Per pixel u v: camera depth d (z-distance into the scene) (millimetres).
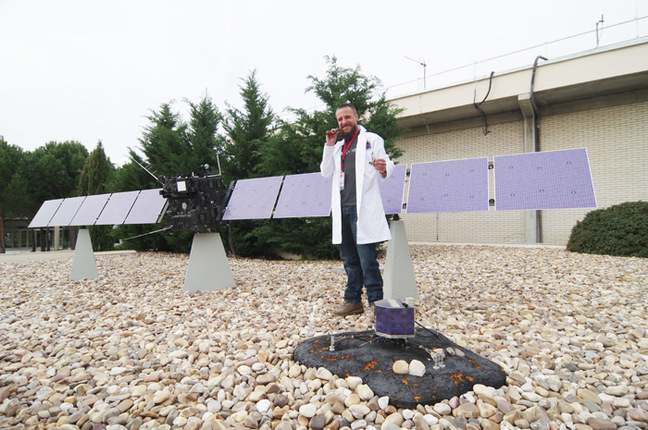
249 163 9219
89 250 5672
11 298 4230
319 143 7219
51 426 1538
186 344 2467
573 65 8961
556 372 1913
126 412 1616
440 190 3361
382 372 1772
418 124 12234
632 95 9305
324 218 7031
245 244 8398
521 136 10805
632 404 1607
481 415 1519
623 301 3373
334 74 7570
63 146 25281
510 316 2969
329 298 3707
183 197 4273
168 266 6969
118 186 11047
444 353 1938
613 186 9531
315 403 1630
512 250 8312
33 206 22172
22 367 2164
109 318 3230
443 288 4156
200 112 10344
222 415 1572
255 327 2809
